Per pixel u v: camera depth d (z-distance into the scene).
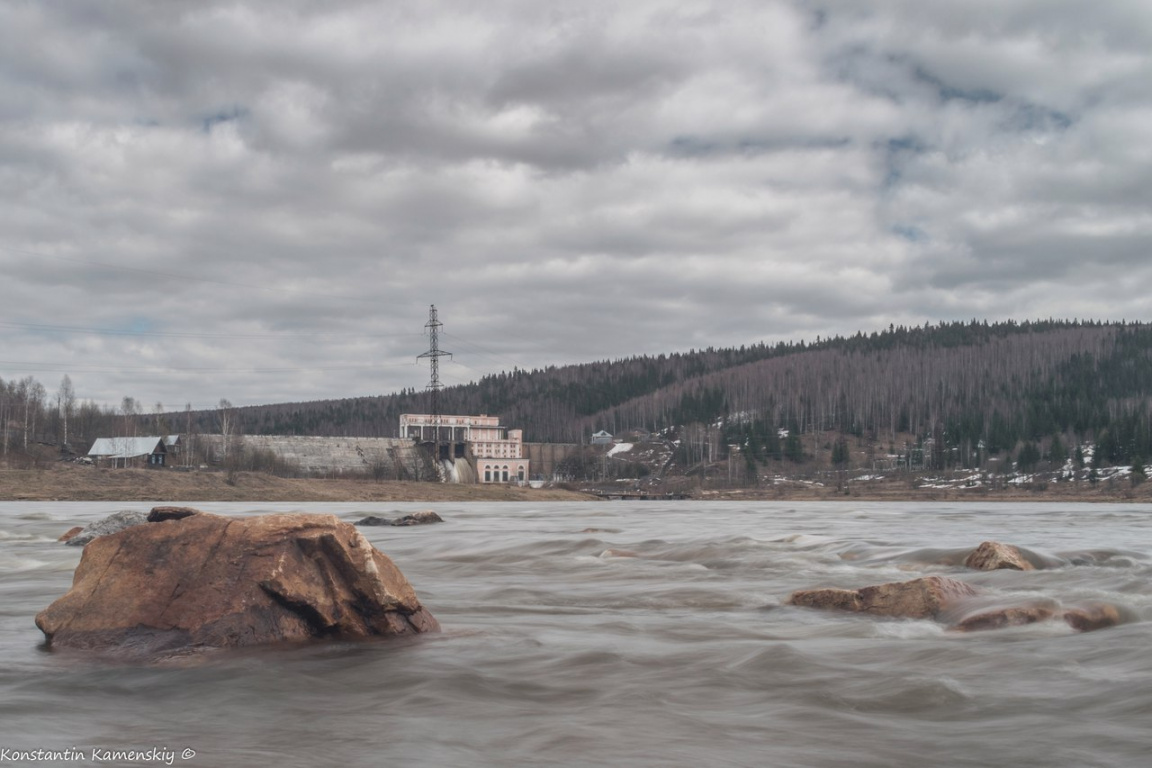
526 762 8.79
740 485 185.12
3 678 12.15
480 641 14.59
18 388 162.38
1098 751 9.07
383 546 34.53
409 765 8.68
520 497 139.88
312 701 11.16
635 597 20.23
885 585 17.67
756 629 15.88
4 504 81.56
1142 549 33.56
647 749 9.23
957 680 11.92
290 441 169.75
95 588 14.70
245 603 14.29
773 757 8.98
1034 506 105.62
